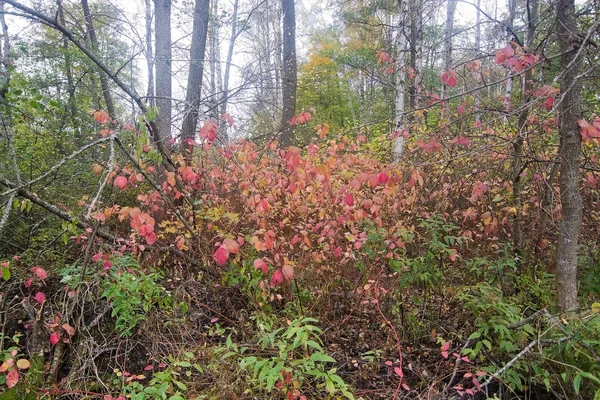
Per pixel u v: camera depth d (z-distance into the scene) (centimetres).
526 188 430
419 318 379
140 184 561
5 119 475
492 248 411
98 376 308
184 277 451
